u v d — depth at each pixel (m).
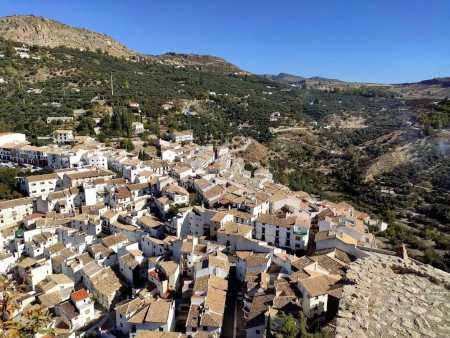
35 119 191.25
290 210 104.56
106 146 174.12
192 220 101.38
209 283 74.69
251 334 58.56
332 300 55.62
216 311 67.62
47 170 139.88
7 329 25.36
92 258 96.69
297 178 189.00
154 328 66.94
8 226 116.31
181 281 83.94
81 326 76.88
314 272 67.81
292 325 45.91
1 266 99.00
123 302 77.00
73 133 181.12
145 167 143.88
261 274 73.19
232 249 89.50
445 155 191.50
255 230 96.00
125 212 114.06
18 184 132.00
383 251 73.94
